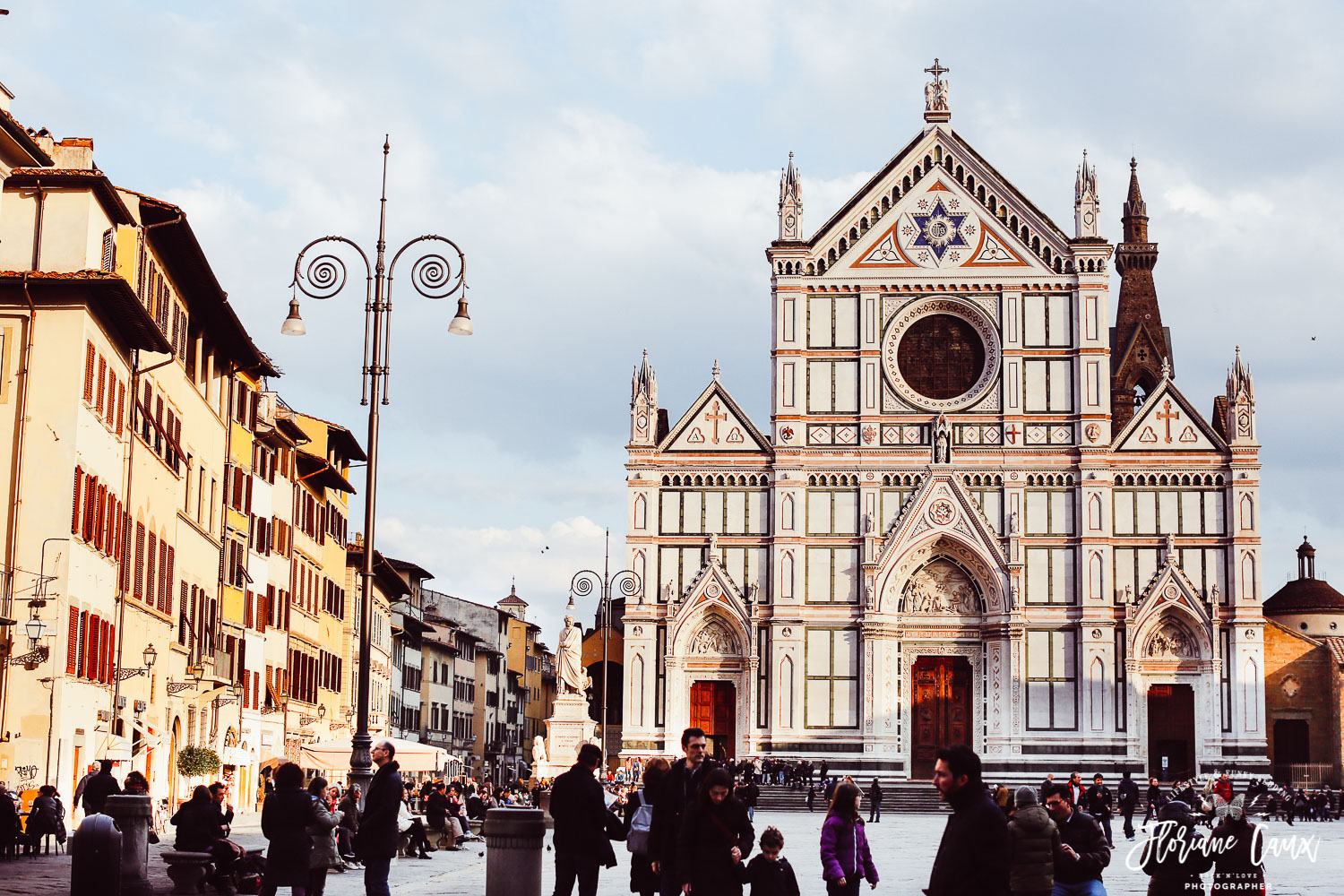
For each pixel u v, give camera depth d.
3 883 34.62
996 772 105.94
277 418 87.00
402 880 41.50
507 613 192.12
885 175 110.44
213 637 75.38
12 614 51.62
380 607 127.00
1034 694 106.62
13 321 53.44
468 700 177.75
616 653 153.25
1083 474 107.25
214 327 74.06
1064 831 25.73
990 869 18.30
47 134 59.91
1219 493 106.88
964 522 107.94
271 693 88.25
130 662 60.97
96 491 55.34
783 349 109.69
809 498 109.44
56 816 44.81
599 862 28.05
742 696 108.06
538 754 98.19
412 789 79.56
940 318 110.44
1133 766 104.81
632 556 109.50
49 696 51.50
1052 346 108.81
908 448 108.62
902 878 46.88
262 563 86.00
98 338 55.25
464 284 45.31
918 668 109.81
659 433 117.25
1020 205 109.38
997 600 107.56
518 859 29.22
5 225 54.78
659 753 107.81
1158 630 106.56
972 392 108.94
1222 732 104.75
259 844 53.12
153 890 35.69
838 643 108.00
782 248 110.31
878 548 108.31
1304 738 124.25
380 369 43.31
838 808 27.55
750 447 109.81
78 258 54.78
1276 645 125.06
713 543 109.00
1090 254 108.75
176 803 68.75
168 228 62.66
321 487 102.94
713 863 24.00
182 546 69.62
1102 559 106.69
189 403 70.69
